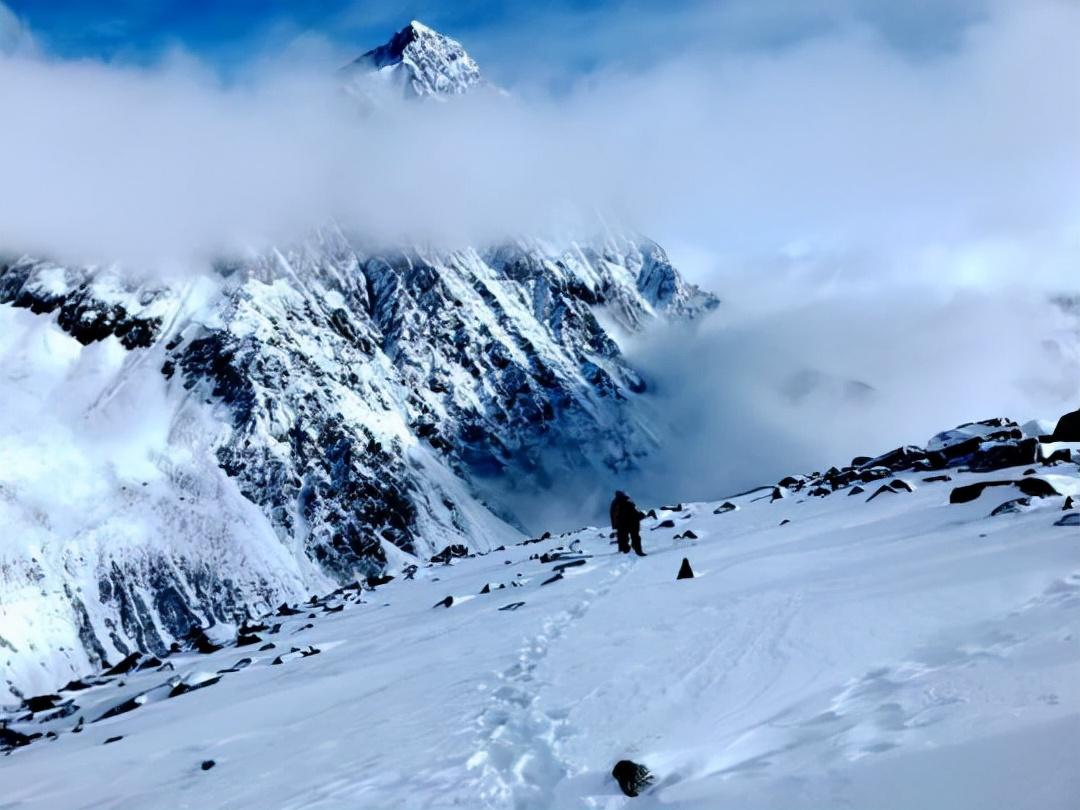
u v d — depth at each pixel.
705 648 12.10
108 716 22.75
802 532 23.98
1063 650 7.86
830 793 6.05
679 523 36.94
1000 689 7.22
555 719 10.43
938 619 10.41
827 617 12.04
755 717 8.58
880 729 7.08
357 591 42.41
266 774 10.62
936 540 16.80
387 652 20.06
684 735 8.68
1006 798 5.21
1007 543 14.45
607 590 21.02
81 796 11.88
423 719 11.80
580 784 8.08
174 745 14.18
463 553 54.50
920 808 5.43
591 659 13.24
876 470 34.47
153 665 32.41
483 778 8.77
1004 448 28.53
